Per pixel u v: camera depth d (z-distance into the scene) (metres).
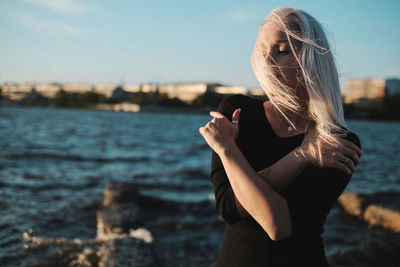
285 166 1.04
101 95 190.38
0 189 7.72
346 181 1.08
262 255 1.13
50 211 6.10
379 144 30.38
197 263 4.25
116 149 19.59
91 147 20.02
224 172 1.16
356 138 1.14
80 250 4.00
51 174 10.26
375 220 5.64
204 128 1.11
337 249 4.62
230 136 1.12
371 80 163.75
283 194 1.04
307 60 1.07
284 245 1.12
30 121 51.03
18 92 189.88
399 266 4.00
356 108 145.00
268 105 1.28
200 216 6.37
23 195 7.31
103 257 3.66
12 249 4.07
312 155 1.04
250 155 1.22
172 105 173.00
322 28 1.14
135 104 173.50
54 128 37.97
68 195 7.52
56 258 3.83
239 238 1.19
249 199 0.99
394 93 172.62
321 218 1.12
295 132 1.21
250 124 1.24
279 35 1.12
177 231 5.48
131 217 5.70
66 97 187.50
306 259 1.13
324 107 1.09
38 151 15.99
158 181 9.82
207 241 5.04
